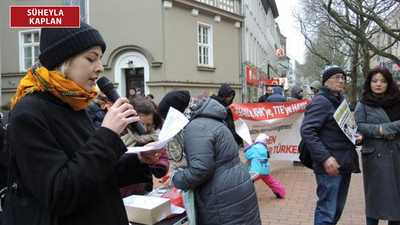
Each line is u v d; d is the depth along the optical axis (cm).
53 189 124
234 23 1800
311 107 346
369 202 360
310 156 364
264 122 708
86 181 127
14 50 1589
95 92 156
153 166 276
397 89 356
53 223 134
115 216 153
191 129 264
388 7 1447
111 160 134
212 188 259
